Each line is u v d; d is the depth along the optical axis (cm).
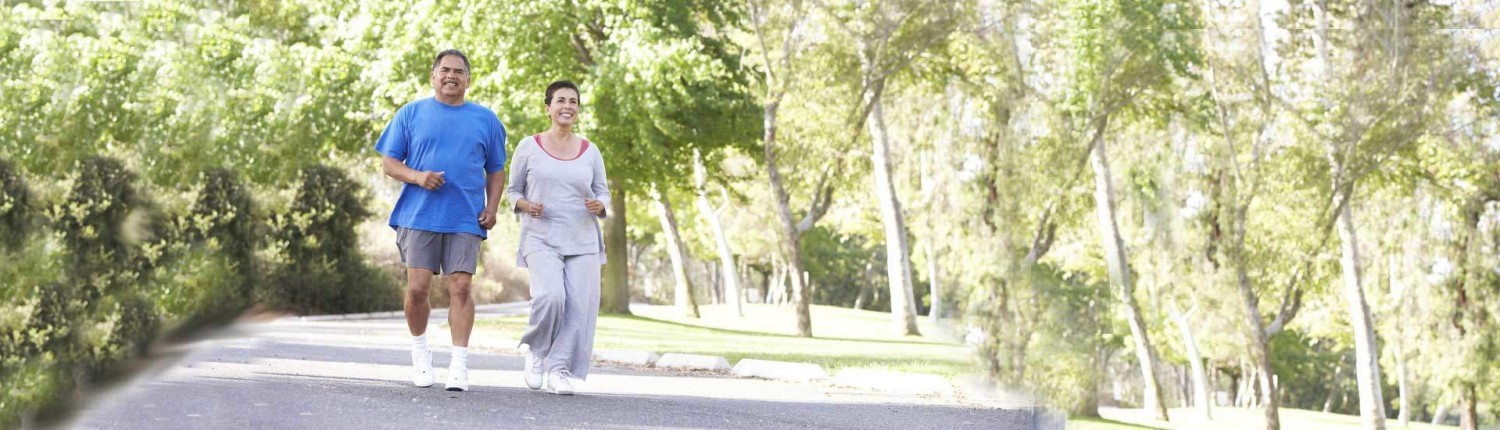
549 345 802
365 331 2019
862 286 6762
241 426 597
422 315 798
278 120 2628
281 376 874
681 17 2609
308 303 2636
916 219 3247
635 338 1973
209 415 638
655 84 2452
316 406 676
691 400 856
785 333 2633
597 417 686
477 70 2528
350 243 2827
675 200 4006
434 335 1928
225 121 2462
